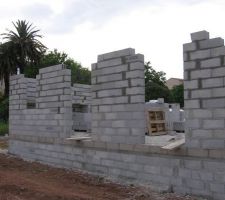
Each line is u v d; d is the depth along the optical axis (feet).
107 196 16.26
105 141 20.83
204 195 15.78
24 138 28.86
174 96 91.91
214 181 15.46
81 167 22.67
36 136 27.27
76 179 20.27
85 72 96.68
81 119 35.37
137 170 18.88
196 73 16.15
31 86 33.68
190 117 16.34
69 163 23.72
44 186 18.11
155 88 85.71
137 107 18.95
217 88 15.47
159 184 17.70
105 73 20.83
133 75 19.19
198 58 16.11
